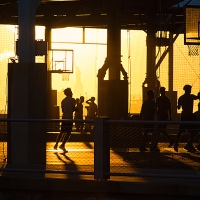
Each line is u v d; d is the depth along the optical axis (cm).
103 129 1992
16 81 2519
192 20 4347
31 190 2025
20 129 2333
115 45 4831
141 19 5231
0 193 2047
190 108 3372
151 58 5150
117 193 1966
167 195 1933
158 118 3472
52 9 5488
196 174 2027
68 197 2006
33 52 2552
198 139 2617
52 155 2638
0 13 5344
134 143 2338
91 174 2006
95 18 6062
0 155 2539
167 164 2292
